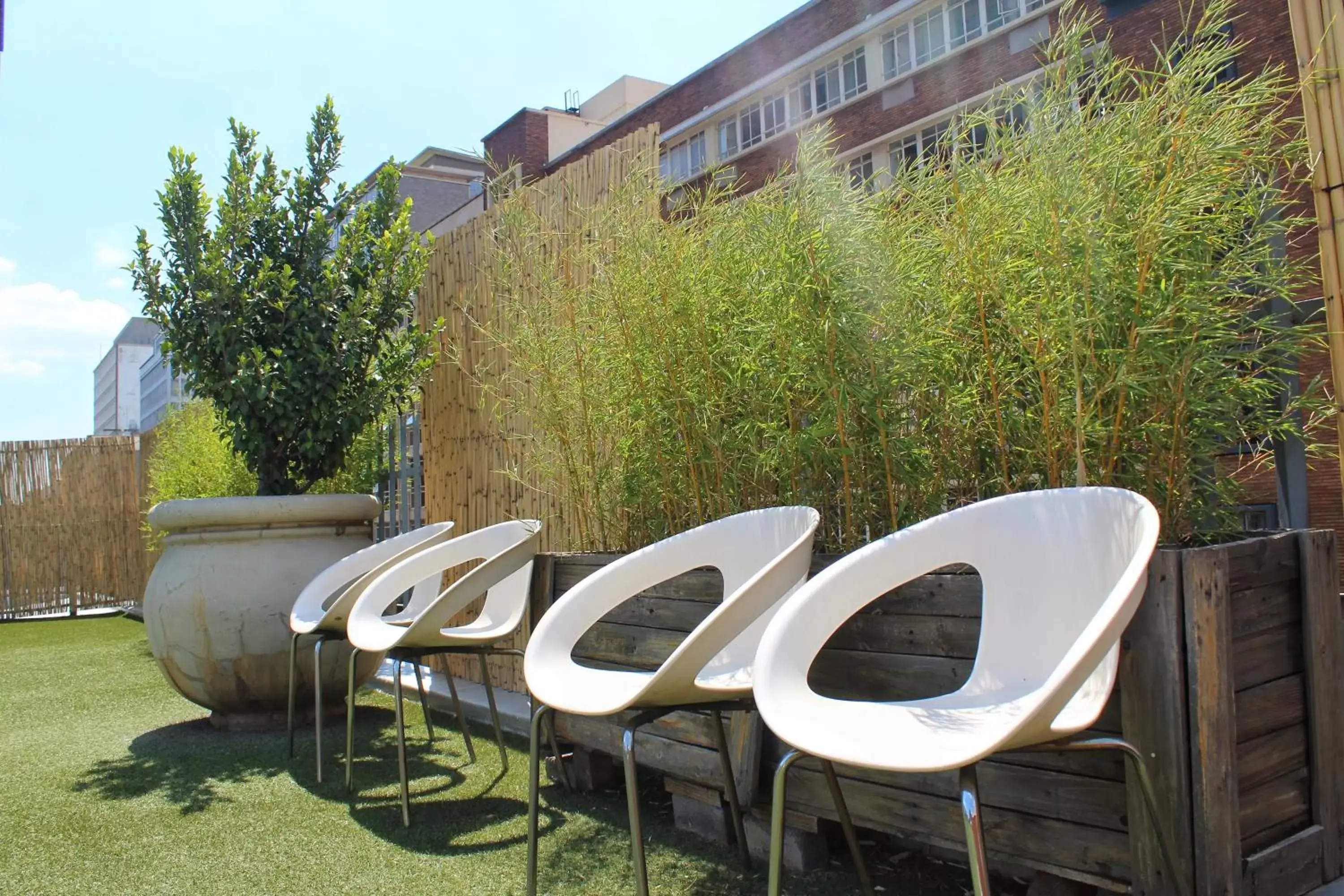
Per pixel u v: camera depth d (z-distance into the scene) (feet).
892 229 6.95
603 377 9.41
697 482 8.31
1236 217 5.78
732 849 7.48
